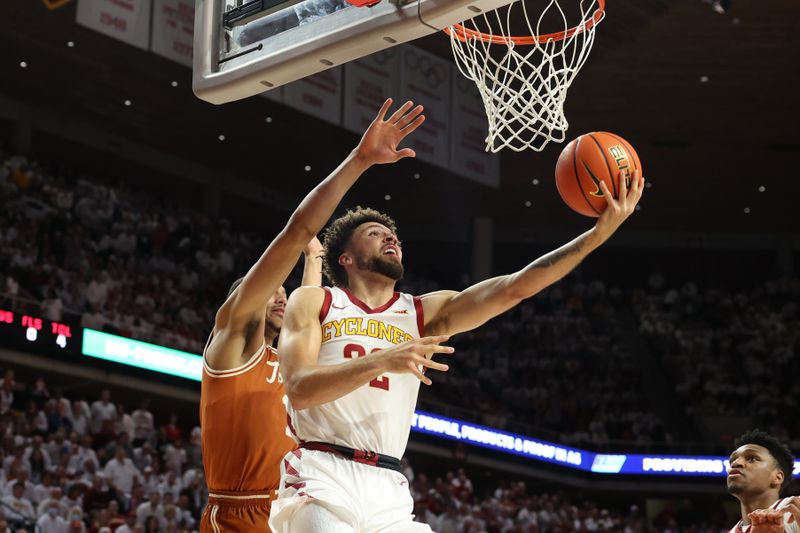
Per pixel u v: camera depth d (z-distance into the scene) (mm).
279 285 3166
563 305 22094
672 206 22594
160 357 14500
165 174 20484
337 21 3736
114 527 10383
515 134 4043
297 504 2867
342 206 21062
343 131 18297
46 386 13930
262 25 4016
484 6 3367
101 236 17375
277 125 18719
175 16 14797
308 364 2922
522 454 17750
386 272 3199
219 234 19984
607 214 3109
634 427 19234
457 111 17672
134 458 12219
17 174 16906
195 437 13555
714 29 16156
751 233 23641
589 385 20078
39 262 15453
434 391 18547
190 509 12125
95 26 13945
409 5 3514
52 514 10328
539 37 4348
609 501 19141
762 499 3500
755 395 20531
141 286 16531
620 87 17906
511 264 23328
